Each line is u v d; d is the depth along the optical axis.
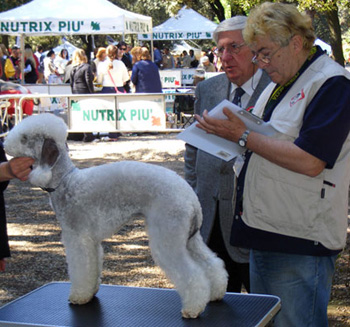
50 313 2.56
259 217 2.56
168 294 2.80
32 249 6.42
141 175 2.46
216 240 3.52
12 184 9.60
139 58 13.11
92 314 2.54
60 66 19.69
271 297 2.65
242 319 2.42
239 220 2.71
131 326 2.39
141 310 2.57
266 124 2.49
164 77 19.30
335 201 2.50
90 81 12.94
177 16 23.62
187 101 14.34
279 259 2.61
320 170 2.39
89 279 2.58
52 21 14.72
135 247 6.45
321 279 2.59
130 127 12.73
